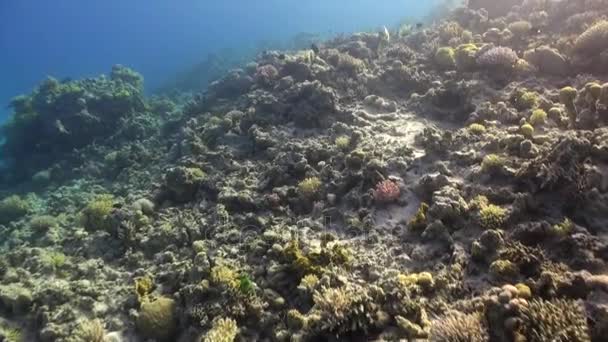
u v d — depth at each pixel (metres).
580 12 12.63
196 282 7.27
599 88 8.51
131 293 7.67
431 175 8.14
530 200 6.72
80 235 9.87
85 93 19.94
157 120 20.45
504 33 13.39
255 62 18.30
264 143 11.66
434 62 13.80
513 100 10.39
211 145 12.69
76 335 6.65
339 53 14.92
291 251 7.13
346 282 6.39
